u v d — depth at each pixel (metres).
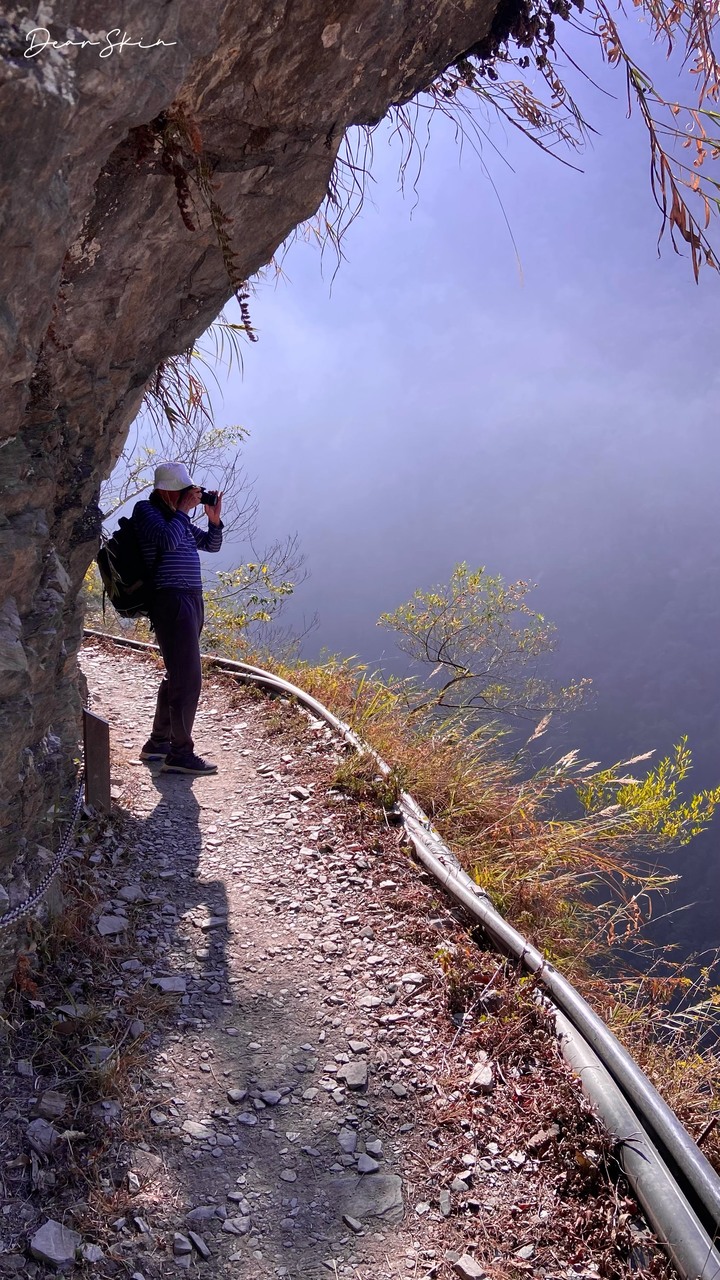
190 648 5.32
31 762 3.07
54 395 2.95
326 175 3.54
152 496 5.30
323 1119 3.04
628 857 5.79
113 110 1.99
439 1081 3.22
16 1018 3.16
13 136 1.68
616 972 5.18
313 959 3.92
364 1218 2.67
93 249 2.78
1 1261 2.33
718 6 3.94
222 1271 2.47
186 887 4.40
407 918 4.20
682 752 5.59
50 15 1.64
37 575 2.84
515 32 3.85
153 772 5.69
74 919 3.79
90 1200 2.59
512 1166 2.85
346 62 2.96
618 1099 2.90
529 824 5.71
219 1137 2.93
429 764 5.96
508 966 3.78
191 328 3.93
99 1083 2.98
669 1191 2.55
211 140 2.87
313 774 5.68
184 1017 3.47
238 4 2.45
